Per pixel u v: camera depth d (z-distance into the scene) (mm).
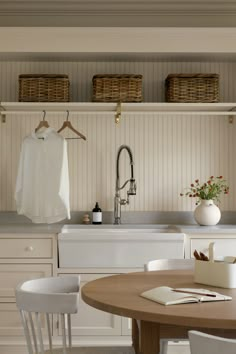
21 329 3949
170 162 4680
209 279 2508
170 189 4676
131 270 4000
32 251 3984
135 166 4676
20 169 4297
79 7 4445
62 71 4660
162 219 4613
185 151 4676
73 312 2240
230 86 4680
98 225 4449
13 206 4625
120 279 2682
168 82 4375
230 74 4680
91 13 4520
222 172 4676
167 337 2213
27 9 4473
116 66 4660
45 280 2701
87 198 4652
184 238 3996
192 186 4449
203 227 4137
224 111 4566
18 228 4000
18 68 4652
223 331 2211
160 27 4215
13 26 4520
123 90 4293
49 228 4035
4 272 3982
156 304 2096
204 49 4211
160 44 4199
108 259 3994
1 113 4316
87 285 2520
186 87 4301
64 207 4246
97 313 3973
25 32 4160
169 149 4676
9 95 4656
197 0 4355
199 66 4676
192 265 3193
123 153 4672
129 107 4352
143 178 4676
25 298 2289
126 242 3982
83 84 4664
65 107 4352
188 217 4617
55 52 4238
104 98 4293
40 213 4289
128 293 2320
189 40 4203
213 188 4297
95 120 4660
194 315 1903
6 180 4648
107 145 4672
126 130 4668
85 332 3961
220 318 1863
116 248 3986
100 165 4676
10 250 3984
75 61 4656
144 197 4668
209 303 2113
